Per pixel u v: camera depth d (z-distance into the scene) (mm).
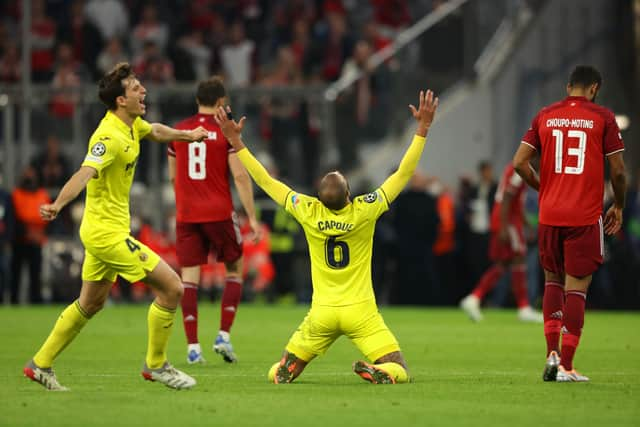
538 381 30938
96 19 93562
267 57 95188
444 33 81375
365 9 99500
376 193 29422
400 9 89562
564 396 27500
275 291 77125
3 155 79875
